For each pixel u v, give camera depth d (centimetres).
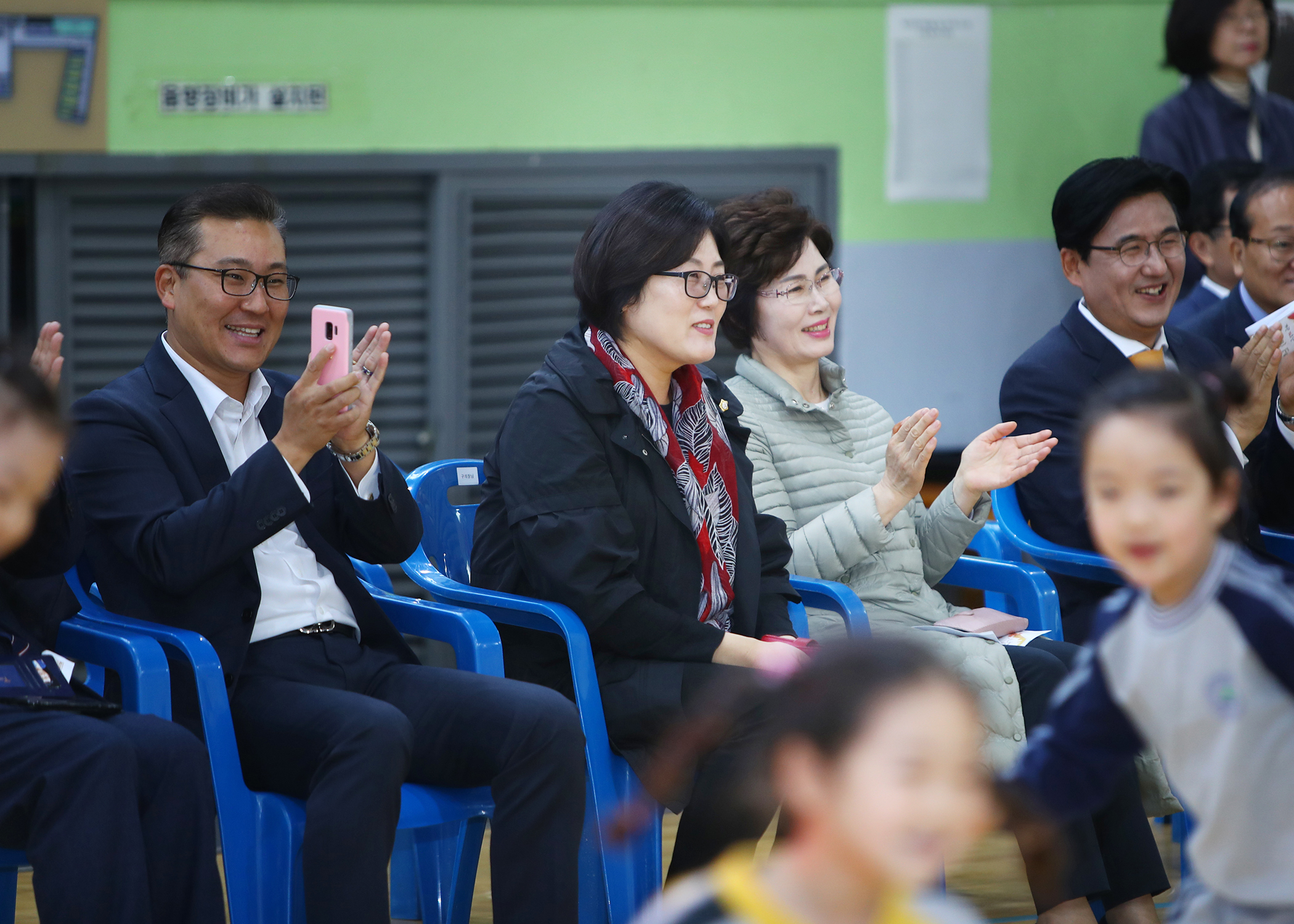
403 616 881
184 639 755
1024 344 1778
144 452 809
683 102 1645
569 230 1639
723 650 828
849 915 388
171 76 1491
